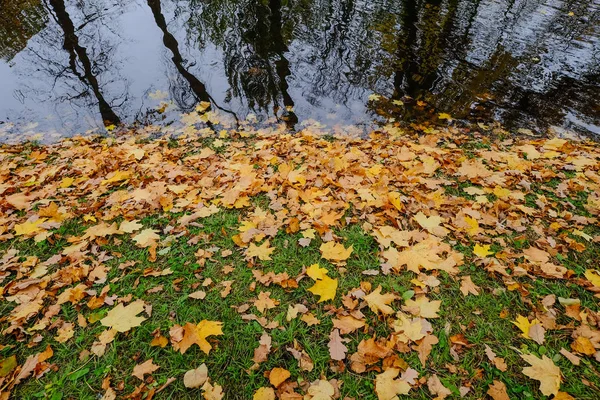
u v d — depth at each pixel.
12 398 2.00
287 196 3.48
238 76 6.72
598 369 2.11
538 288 2.61
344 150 4.44
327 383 2.00
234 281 2.67
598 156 4.38
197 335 2.22
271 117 5.65
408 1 9.15
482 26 7.92
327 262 2.82
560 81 6.18
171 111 5.85
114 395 1.99
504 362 2.16
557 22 8.03
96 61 7.23
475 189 3.62
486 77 6.32
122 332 2.31
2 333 2.31
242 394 2.02
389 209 3.28
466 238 3.04
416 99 5.89
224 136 5.10
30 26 8.41
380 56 7.00
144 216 3.31
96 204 3.40
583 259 2.87
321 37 7.73
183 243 3.02
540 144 4.71
